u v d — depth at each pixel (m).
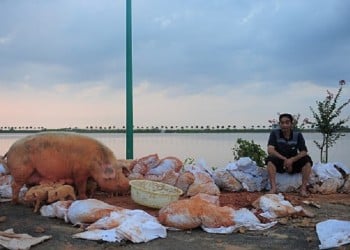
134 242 5.48
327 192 8.68
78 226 6.21
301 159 8.36
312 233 5.91
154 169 8.78
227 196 8.09
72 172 7.71
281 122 8.44
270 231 6.04
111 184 7.86
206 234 5.90
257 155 11.34
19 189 7.64
